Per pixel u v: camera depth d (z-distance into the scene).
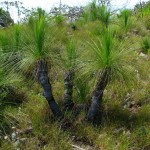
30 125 2.87
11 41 3.72
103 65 2.73
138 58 4.38
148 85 3.61
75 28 5.95
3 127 2.82
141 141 2.66
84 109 3.02
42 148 2.61
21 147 2.61
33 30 2.80
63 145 2.63
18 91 3.37
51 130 2.76
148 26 6.88
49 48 2.79
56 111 2.89
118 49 2.82
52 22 3.17
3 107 3.10
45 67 2.79
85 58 2.86
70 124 2.86
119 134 2.78
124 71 2.78
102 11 6.07
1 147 2.58
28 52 2.79
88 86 3.09
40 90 3.51
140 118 2.96
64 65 2.93
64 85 3.18
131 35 5.93
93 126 2.86
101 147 2.62
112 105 3.16
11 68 3.28
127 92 3.44
